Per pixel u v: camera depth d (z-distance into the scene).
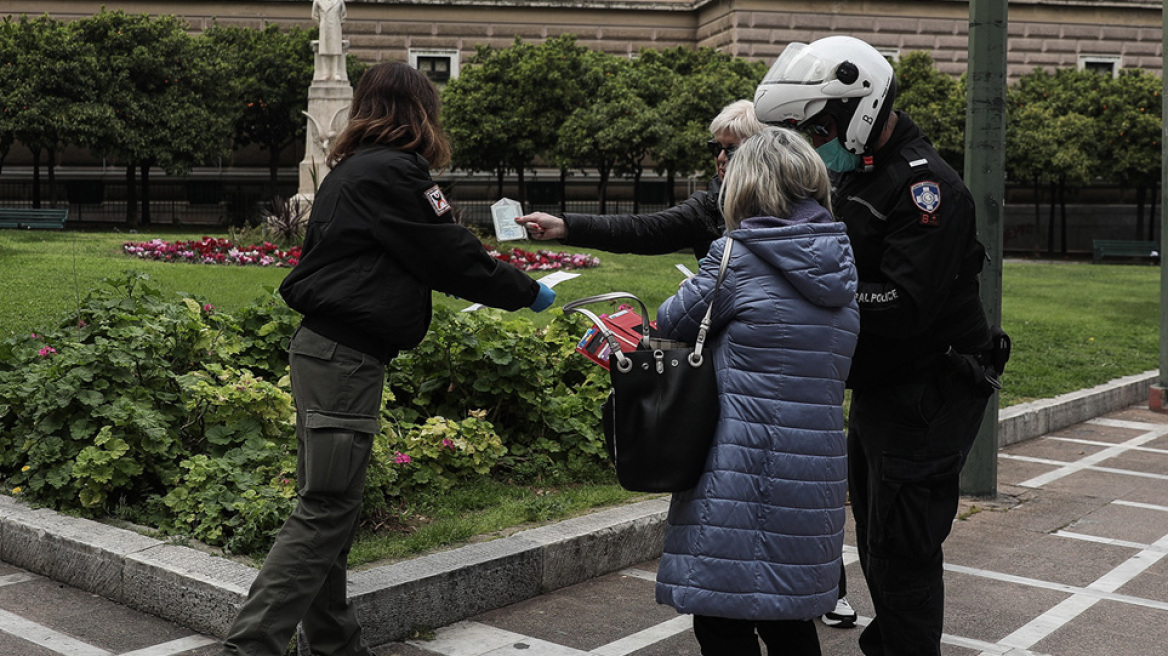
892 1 34.19
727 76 27.81
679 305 3.04
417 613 4.01
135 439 4.88
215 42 29.25
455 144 28.42
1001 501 6.36
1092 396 9.25
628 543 4.90
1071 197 35.41
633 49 35.38
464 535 4.62
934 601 3.46
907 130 3.41
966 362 3.38
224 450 5.10
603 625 4.18
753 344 2.96
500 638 4.02
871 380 3.43
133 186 28.05
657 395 2.97
